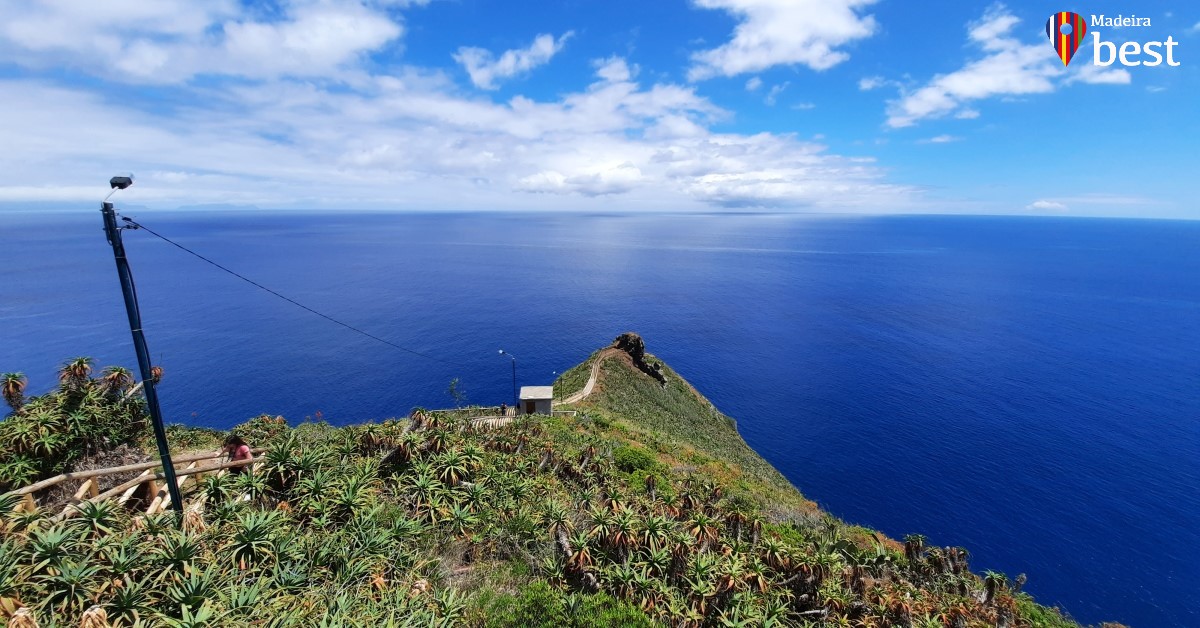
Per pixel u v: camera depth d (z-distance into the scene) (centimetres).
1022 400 9525
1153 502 6341
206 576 900
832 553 1781
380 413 8538
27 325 12469
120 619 779
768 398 9612
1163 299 18562
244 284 19200
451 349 12119
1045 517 6034
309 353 11331
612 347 7956
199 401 8644
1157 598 4841
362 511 1340
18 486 1378
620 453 2855
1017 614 1986
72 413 1656
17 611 701
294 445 1594
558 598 1180
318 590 994
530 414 4353
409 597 1034
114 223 1088
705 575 1381
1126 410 9075
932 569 2147
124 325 12669
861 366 11388
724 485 2838
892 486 6681
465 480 1709
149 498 1421
